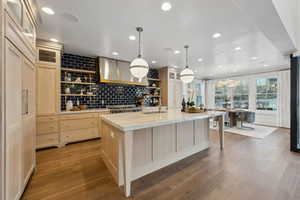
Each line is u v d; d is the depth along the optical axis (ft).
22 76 5.41
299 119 10.00
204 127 10.75
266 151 10.09
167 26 8.20
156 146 7.62
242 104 22.02
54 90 10.78
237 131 16.05
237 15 7.10
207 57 14.20
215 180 6.50
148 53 13.02
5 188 4.02
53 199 5.29
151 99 19.60
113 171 6.78
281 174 6.95
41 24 7.94
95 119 12.99
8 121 4.18
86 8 6.54
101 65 13.99
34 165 7.12
